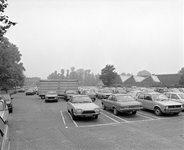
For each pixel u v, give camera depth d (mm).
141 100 12898
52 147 5660
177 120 9664
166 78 66188
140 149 5375
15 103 19625
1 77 20906
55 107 15867
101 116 11062
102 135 6922
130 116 11008
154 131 7438
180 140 6203
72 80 25000
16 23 7695
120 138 6504
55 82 24688
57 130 7738
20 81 37938
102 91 24906
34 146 5773
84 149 5449
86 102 10766
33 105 17562
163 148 5430
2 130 4043
